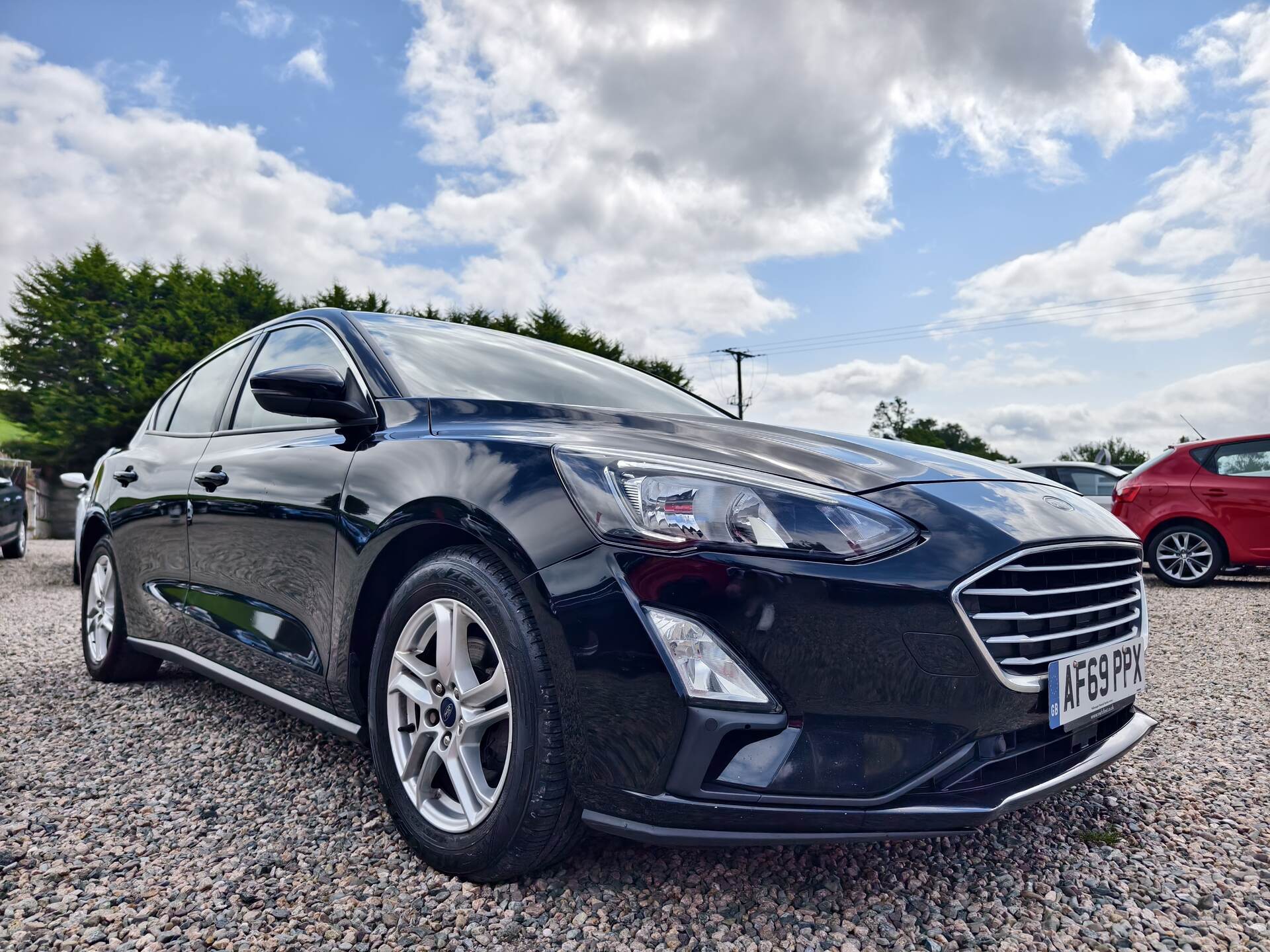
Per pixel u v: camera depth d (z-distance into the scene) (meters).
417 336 2.68
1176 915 1.75
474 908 1.70
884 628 1.57
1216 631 5.19
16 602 6.63
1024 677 1.70
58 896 1.74
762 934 1.62
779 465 1.84
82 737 2.81
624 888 1.78
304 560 2.25
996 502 1.85
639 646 1.55
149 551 3.20
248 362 3.11
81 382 26.17
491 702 1.80
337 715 2.20
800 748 1.56
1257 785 2.52
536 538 1.67
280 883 1.80
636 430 2.06
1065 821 2.22
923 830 1.58
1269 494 7.27
